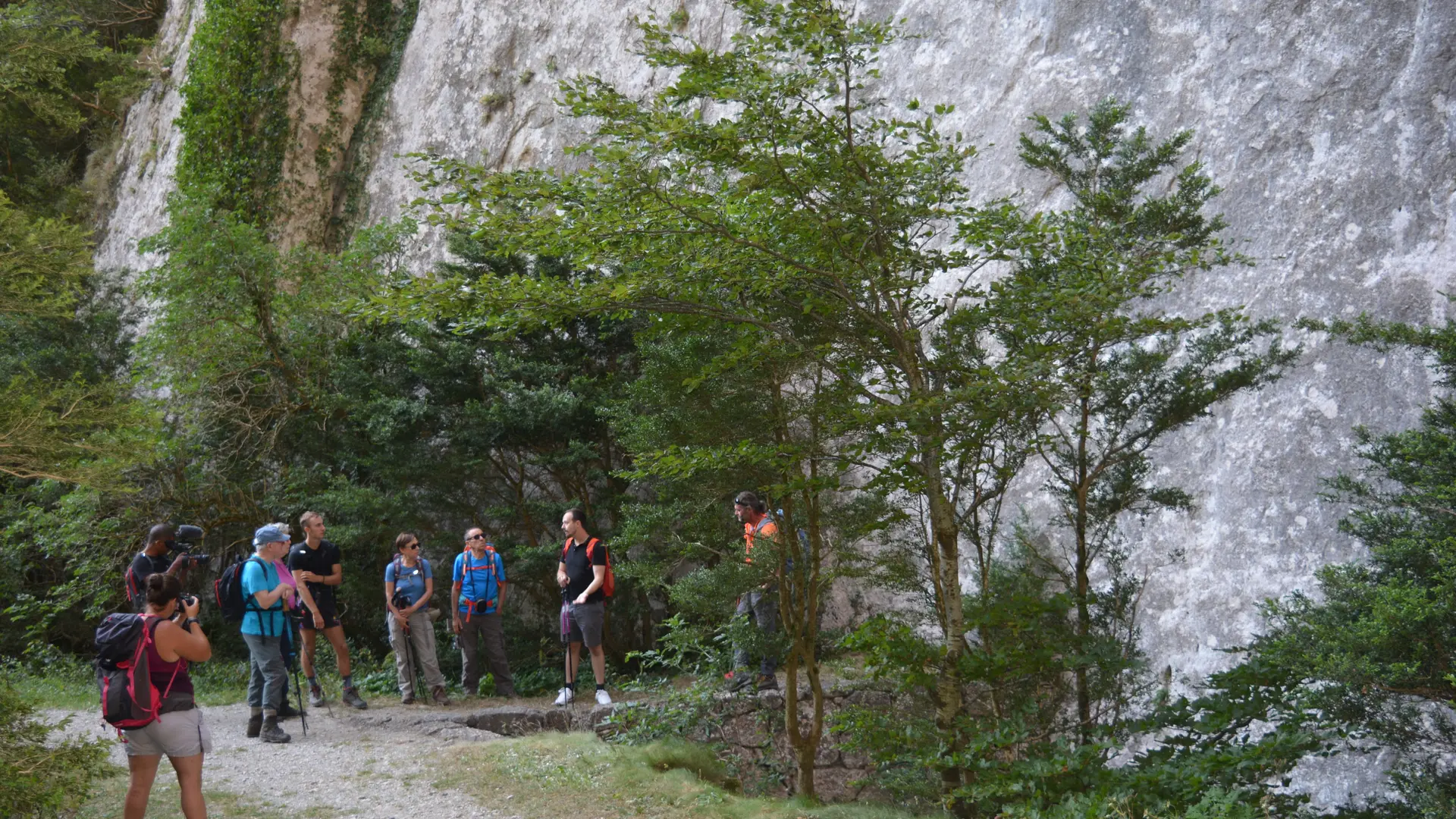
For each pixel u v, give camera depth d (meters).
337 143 20.47
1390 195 8.10
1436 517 4.54
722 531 7.73
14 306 6.31
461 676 11.34
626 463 12.28
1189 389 5.66
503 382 11.69
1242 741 4.43
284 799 6.08
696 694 7.93
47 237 6.27
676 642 7.88
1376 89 8.43
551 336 12.29
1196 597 8.34
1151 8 10.26
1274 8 9.29
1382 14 8.58
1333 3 8.91
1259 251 8.75
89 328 16.36
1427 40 8.25
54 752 4.83
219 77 20.56
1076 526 6.08
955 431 4.68
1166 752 4.37
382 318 4.98
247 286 12.70
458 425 12.00
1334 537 7.54
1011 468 5.58
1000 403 4.52
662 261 4.80
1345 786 6.60
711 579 7.05
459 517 12.47
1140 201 9.35
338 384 12.83
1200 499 8.55
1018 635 5.25
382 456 12.06
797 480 5.05
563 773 6.48
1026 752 5.05
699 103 14.27
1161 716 4.59
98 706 9.23
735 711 8.23
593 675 10.92
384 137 20.08
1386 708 4.21
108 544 12.31
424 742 7.55
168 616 4.94
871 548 7.45
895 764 6.41
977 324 5.14
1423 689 4.00
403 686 9.61
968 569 8.93
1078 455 6.03
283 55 20.42
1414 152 8.06
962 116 11.67
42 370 15.23
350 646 12.41
